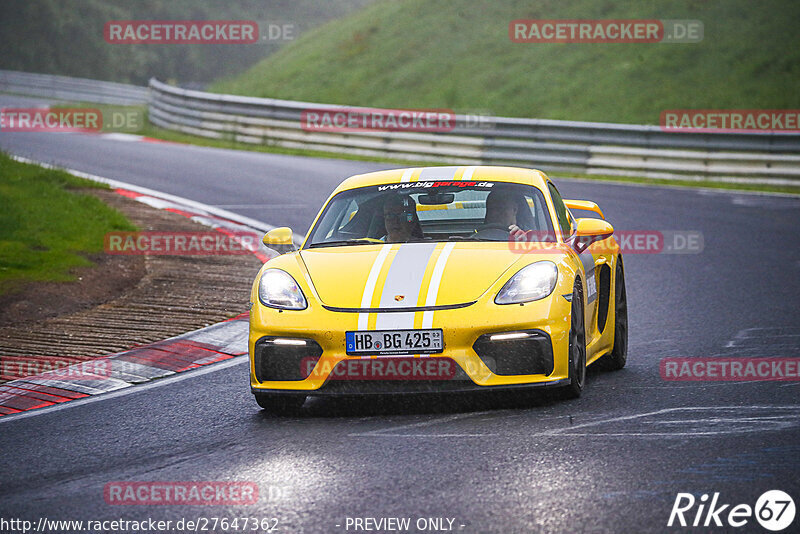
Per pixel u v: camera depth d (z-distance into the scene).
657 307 22.28
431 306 12.99
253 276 25.58
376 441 11.99
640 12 78.06
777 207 38.44
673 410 13.07
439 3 95.38
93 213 31.23
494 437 11.92
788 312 21.05
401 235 15.29
